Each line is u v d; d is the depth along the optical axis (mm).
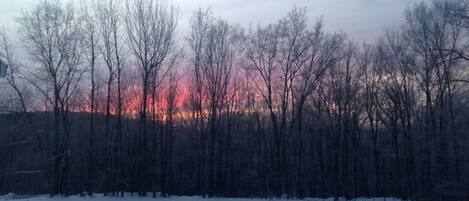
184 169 70625
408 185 64875
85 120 67125
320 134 69000
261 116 71000
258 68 67188
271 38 68312
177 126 71438
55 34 61906
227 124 70812
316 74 66125
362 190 69812
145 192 62844
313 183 68312
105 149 64375
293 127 68000
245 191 68375
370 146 71312
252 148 69875
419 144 61344
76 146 65812
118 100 64000
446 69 53656
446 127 55438
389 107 68875
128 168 63688
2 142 59062
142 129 63250
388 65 68312
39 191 63906
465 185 52875
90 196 60062
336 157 67688
